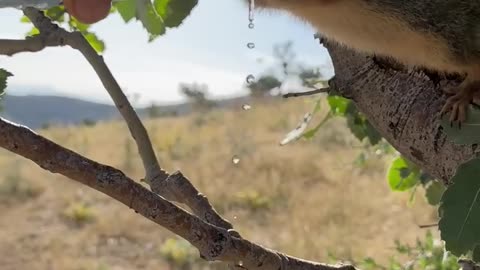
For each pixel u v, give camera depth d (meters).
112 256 2.07
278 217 2.29
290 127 3.54
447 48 0.43
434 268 0.78
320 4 0.41
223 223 0.36
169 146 3.35
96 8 0.25
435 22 0.43
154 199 0.28
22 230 2.26
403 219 2.05
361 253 1.78
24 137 0.27
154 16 0.38
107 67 0.37
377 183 2.44
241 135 3.47
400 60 0.44
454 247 0.34
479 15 0.43
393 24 0.43
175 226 0.29
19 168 2.84
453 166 0.38
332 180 2.58
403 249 0.92
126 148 3.19
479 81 0.42
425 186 0.73
